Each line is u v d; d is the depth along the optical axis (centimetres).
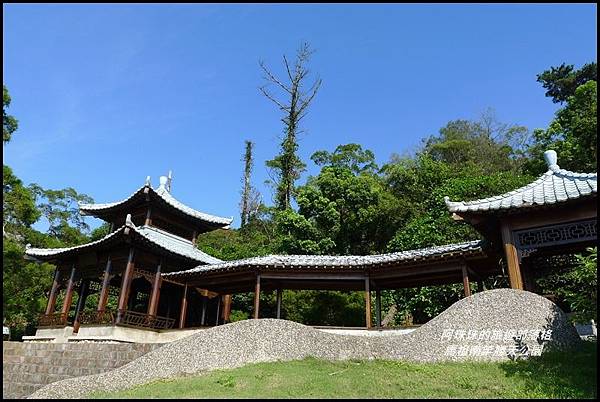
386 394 830
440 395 813
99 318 1912
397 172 3638
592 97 2880
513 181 2691
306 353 1198
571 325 1041
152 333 1972
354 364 1124
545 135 3344
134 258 2025
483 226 1445
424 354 1115
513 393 799
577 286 1573
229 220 2653
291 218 3150
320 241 3122
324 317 2511
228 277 2041
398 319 2425
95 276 2148
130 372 1127
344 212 3341
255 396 832
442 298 2198
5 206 2059
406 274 1731
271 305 2716
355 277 1811
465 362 1048
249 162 5528
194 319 2439
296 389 879
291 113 4197
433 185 3525
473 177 3030
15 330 2906
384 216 3291
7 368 1442
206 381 983
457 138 5441
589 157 2691
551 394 779
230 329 1231
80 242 4303
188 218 2506
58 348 1507
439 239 2416
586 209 1266
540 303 1076
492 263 1727
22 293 2539
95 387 1055
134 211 2452
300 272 1847
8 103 1869
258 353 1187
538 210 1305
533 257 1533
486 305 1122
